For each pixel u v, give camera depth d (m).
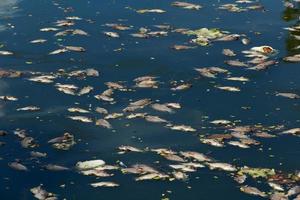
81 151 27.09
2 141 27.89
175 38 40.31
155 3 48.06
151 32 41.12
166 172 25.27
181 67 35.78
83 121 29.61
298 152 26.80
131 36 40.62
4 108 31.03
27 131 28.84
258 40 40.00
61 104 31.38
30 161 26.30
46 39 40.16
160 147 27.34
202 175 25.06
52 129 29.05
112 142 27.83
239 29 42.06
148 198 23.64
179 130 28.72
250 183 24.53
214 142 27.44
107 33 40.62
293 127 28.97
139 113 30.22
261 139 27.91
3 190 24.27
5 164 26.06
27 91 32.88
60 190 24.19
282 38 40.34
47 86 33.41
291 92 32.56
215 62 36.41
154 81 33.59
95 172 25.27
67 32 41.00
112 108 30.89
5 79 34.25
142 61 36.62
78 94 32.38
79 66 36.03
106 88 33.12
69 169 25.64
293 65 35.91
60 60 36.91
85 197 23.75
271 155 26.61
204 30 41.22
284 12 45.81
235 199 23.52
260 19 44.19
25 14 45.12
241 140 27.59
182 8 46.62
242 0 48.72
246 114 30.30
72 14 45.06
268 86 33.28
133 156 26.56
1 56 37.44
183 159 26.17
